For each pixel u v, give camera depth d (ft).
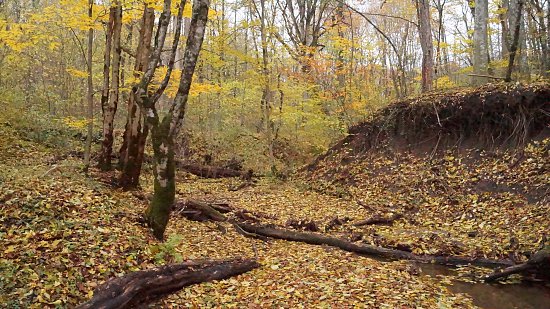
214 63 52.75
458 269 28.07
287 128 70.03
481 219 36.58
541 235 30.25
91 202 28.02
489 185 40.47
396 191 46.01
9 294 17.62
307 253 29.58
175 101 25.88
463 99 47.44
